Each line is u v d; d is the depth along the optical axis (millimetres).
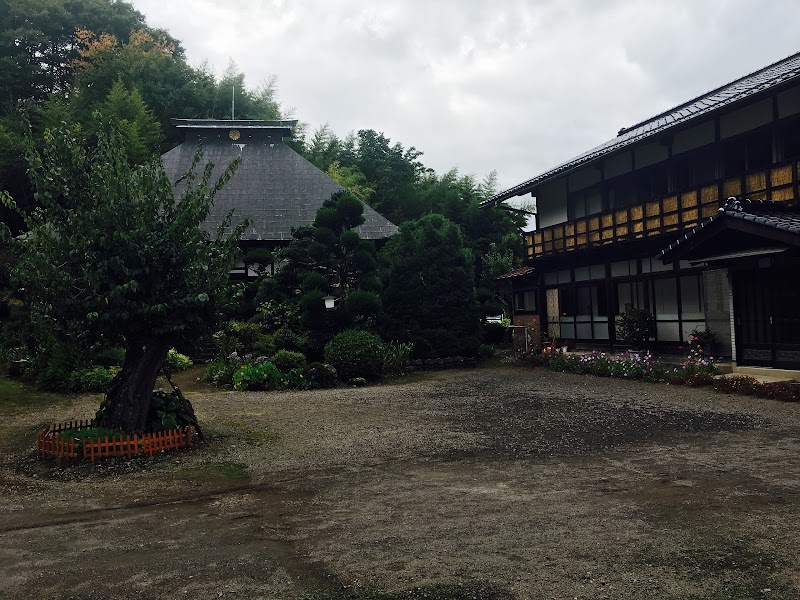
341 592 3494
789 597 3285
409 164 36219
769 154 13289
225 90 32969
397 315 18344
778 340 11945
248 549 4223
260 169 26984
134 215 7449
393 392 13094
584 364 15250
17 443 8297
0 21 29500
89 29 32000
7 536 4609
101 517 5066
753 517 4543
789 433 7566
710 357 14000
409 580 3625
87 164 7773
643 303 16797
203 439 8188
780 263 11320
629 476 5867
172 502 5477
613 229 16797
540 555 3943
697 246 12570
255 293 20016
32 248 7152
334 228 17188
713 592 3365
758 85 12047
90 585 3660
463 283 18797
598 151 18062
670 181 15953
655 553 3918
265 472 6512
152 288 7383
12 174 22656
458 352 18188
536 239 20766
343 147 36844
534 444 7535
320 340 16641
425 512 4957
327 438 8273
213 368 15383
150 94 29422
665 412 9352
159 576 3775
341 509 5125
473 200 31312
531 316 20453
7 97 27469
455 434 8320
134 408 7676
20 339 16719
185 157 27094
